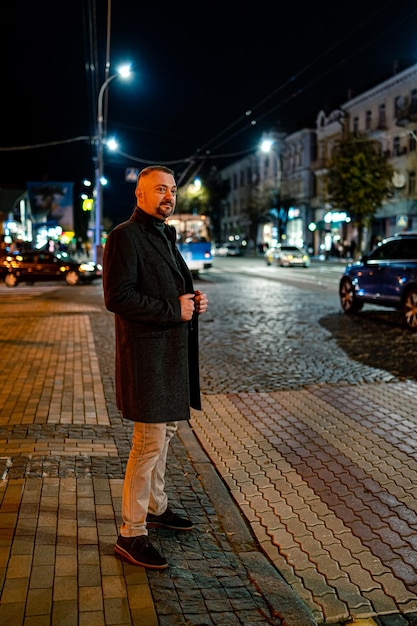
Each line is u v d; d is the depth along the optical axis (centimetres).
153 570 329
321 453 531
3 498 410
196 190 8012
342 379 795
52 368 859
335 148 4212
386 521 407
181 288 329
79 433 566
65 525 374
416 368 859
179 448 547
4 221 4391
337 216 4312
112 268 312
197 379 348
